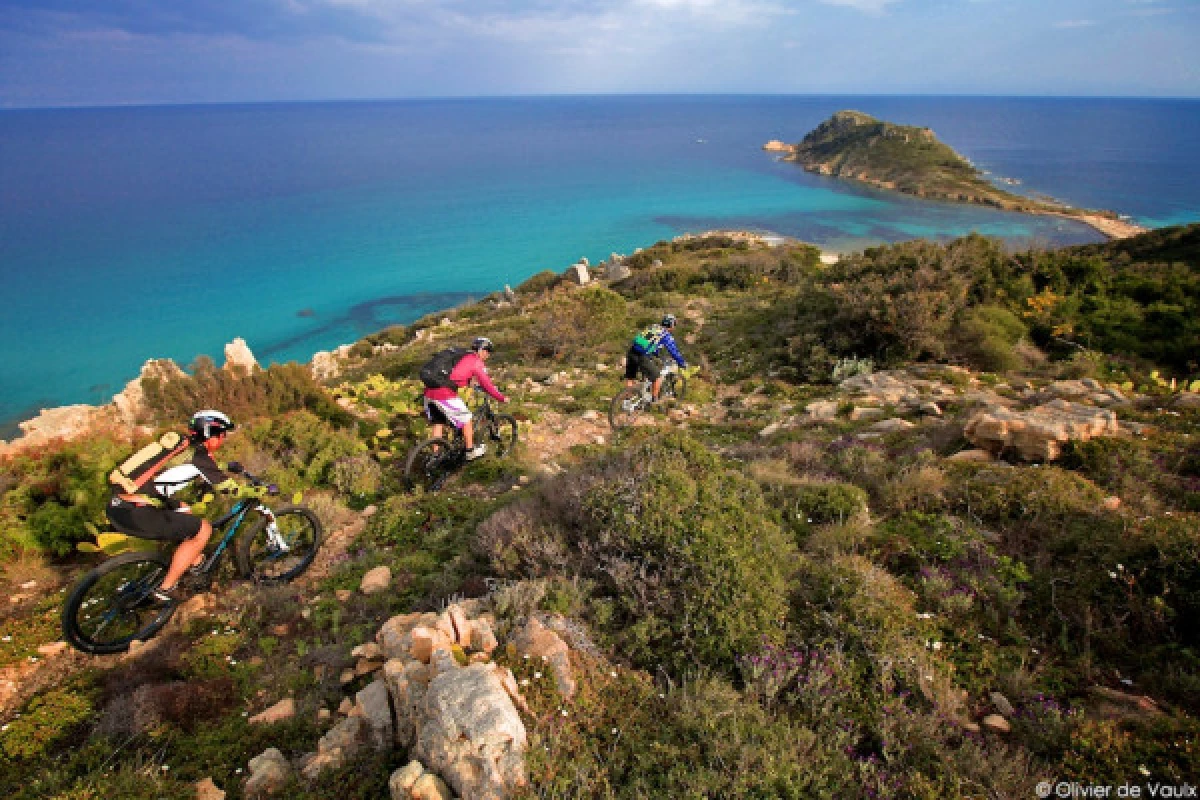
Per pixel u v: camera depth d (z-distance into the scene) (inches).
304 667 173.0
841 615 167.9
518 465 326.0
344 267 2807.6
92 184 5748.0
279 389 448.8
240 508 219.1
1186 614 158.9
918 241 668.1
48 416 450.6
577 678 142.9
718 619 160.1
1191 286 594.2
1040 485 220.1
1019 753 123.6
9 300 2335.1
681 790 118.0
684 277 1280.8
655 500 193.3
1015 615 172.9
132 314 2160.4
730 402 478.3
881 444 319.6
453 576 205.2
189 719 154.4
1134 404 324.5
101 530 237.6
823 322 565.6
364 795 125.4
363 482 292.7
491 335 886.4
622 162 7234.3
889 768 127.1
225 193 5132.9
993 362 470.6
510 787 115.6
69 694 163.5
